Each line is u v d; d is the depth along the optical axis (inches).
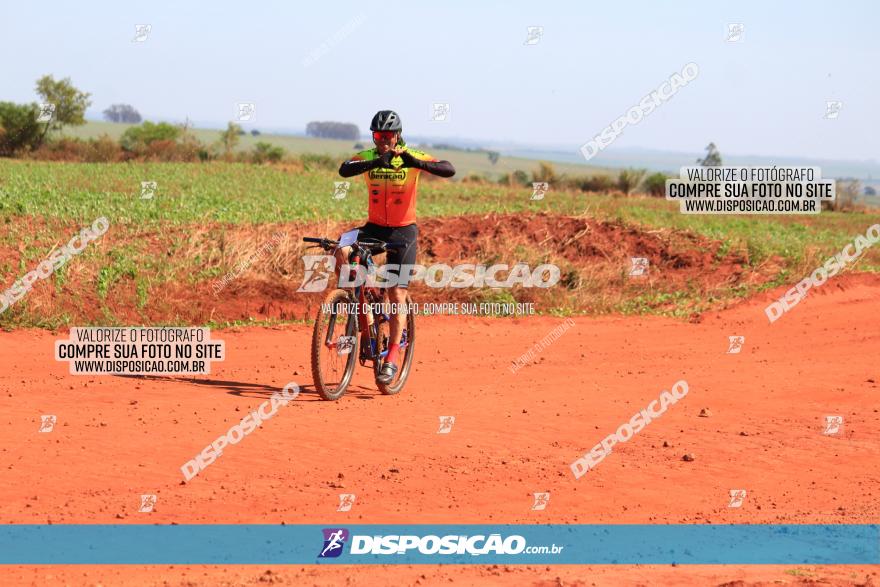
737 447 376.2
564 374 529.3
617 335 673.6
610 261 936.9
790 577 227.6
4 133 2410.2
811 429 407.8
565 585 218.8
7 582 212.5
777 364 565.9
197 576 221.6
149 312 638.5
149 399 420.5
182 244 762.2
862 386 501.0
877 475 339.9
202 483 303.1
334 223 896.3
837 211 2443.4
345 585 218.4
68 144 2454.5
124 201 1069.8
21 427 359.9
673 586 219.9
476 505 293.1
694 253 976.3
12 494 282.2
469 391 478.3
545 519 281.1
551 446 372.2
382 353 457.4
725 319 757.3
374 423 397.1
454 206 1296.8
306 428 380.5
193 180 1659.7
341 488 304.8
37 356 509.7
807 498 310.8
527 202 1499.8
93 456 326.6
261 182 1754.4
